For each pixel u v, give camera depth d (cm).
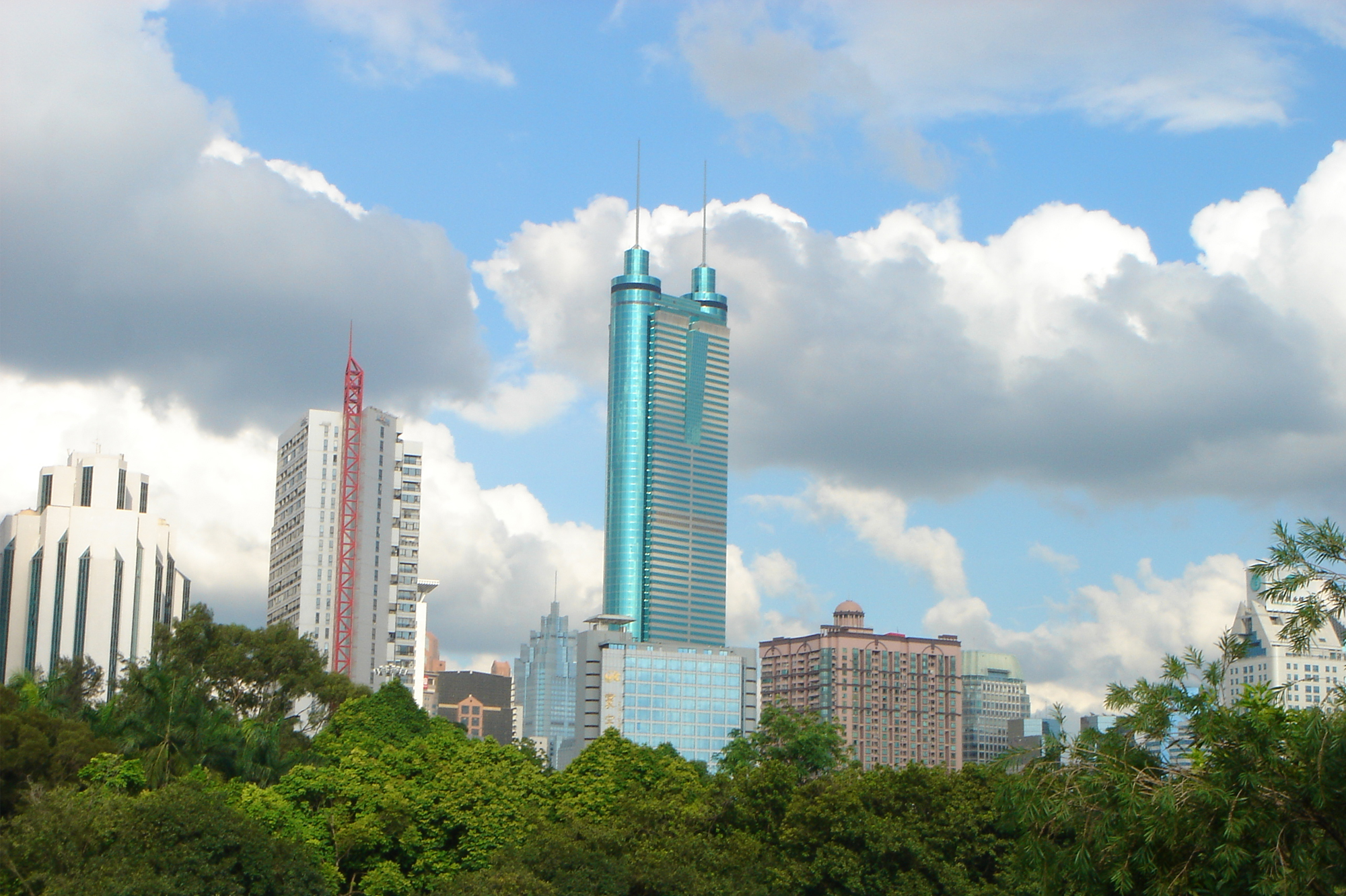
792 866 9731
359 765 11269
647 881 9488
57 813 8675
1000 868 9619
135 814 8812
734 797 10975
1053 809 4078
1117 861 4006
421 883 10362
